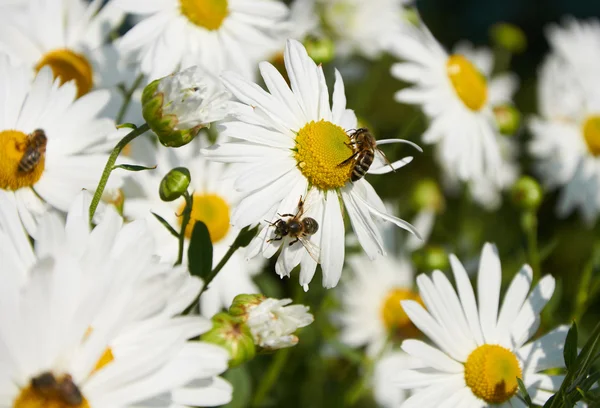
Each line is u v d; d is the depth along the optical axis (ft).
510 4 3.17
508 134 1.91
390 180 2.15
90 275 1.14
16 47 1.51
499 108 1.92
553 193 2.37
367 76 2.13
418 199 1.95
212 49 1.53
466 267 1.76
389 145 1.78
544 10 3.17
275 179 1.30
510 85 2.18
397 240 1.84
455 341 1.37
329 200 1.33
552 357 1.38
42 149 1.30
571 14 3.17
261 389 1.62
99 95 1.35
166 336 1.14
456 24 3.08
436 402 1.35
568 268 2.25
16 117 1.32
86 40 1.56
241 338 1.25
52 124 1.33
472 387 1.36
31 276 1.09
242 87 1.30
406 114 2.39
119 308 1.13
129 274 1.15
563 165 2.01
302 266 1.31
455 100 1.79
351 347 1.78
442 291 1.38
